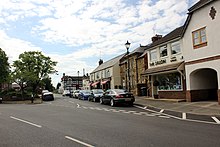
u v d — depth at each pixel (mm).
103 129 10531
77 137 8992
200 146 7309
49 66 52500
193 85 21453
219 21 18062
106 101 25125
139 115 15453
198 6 19688
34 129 10977
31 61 50656
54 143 8164
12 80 47531
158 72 25172
